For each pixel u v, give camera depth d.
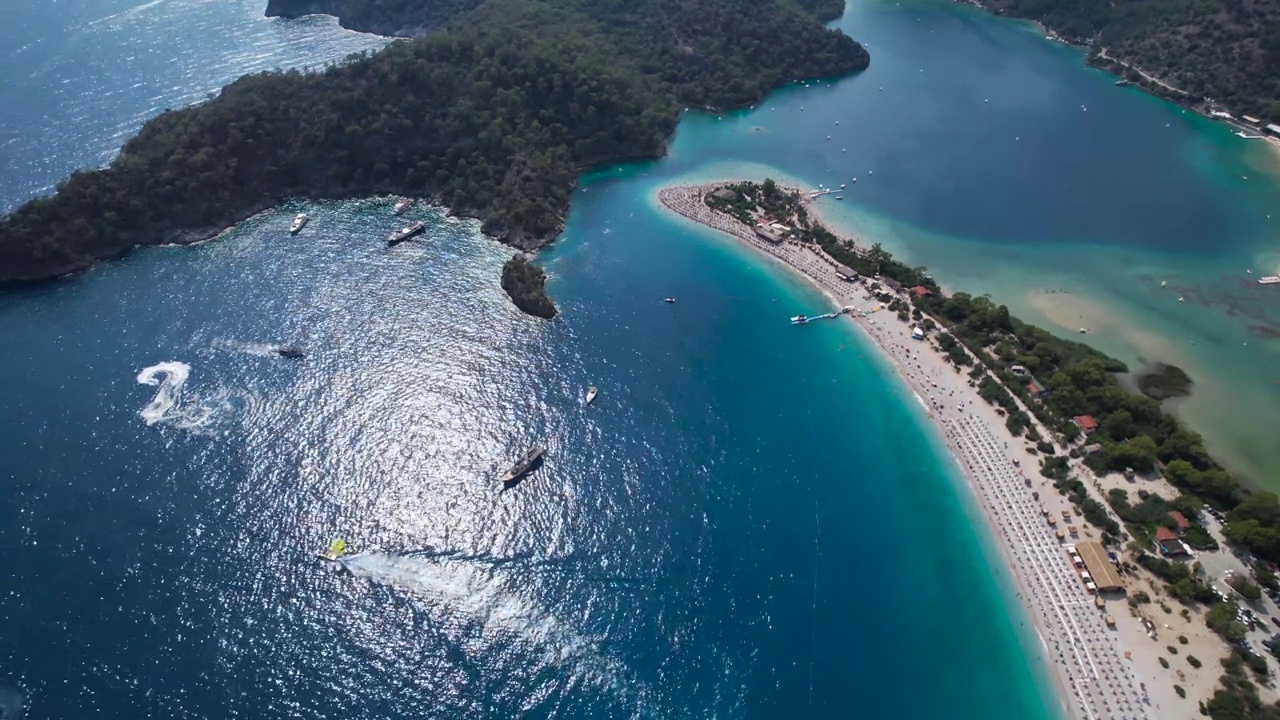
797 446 160.75
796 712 117.44
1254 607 126.50
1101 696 117.38
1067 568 134.75
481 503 146.00
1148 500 142.62
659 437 161.25
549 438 159.62
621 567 136.75
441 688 117.81
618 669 121.69
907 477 154.62
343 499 145.50
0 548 134.88
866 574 136.62
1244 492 146.50
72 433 156.75
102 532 138.00
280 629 124.81
